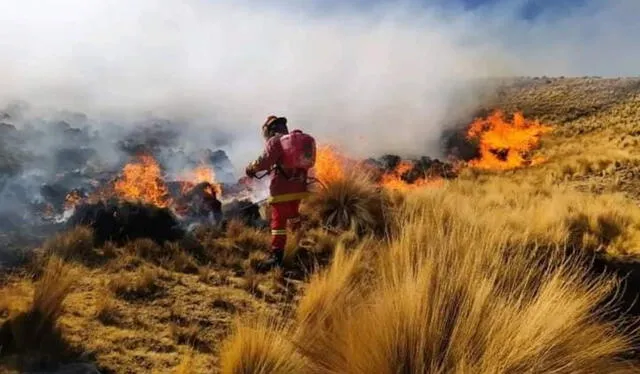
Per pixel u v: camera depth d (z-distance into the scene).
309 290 5.14
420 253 4.17
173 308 5.00
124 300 5.06
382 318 3.37
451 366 3.06
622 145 39.88
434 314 3.22
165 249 6.57
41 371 3.55
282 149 6.61
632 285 6.71
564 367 3.12
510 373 3.01
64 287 4.24
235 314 5.06
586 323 3.78
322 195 8.62
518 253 4.59
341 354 3.45
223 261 6.59
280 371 3.68
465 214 8.34
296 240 7.02
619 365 3.66
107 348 4.05
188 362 3.92
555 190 21.42
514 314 3.24
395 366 3.14
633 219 11.76
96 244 6.46
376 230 8.20
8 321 3.96
